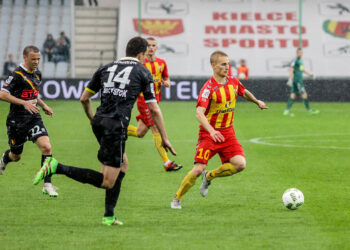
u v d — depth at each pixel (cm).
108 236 1586
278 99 7275
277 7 9112
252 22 8988
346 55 8769
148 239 1558
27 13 9025
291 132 4438
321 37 8912
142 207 1969
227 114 1970
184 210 1923
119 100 1636
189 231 1645
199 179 2534
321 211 1903
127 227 1689
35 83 2150
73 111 5966
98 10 9169
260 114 5900
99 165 2900
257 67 8619
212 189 2295
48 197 2112
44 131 2148
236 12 9038
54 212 1872
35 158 3100
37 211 1888
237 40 8825
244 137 4125
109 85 1647
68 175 1611
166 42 8750
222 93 1938
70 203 2011
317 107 6694
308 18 9075
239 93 2034
